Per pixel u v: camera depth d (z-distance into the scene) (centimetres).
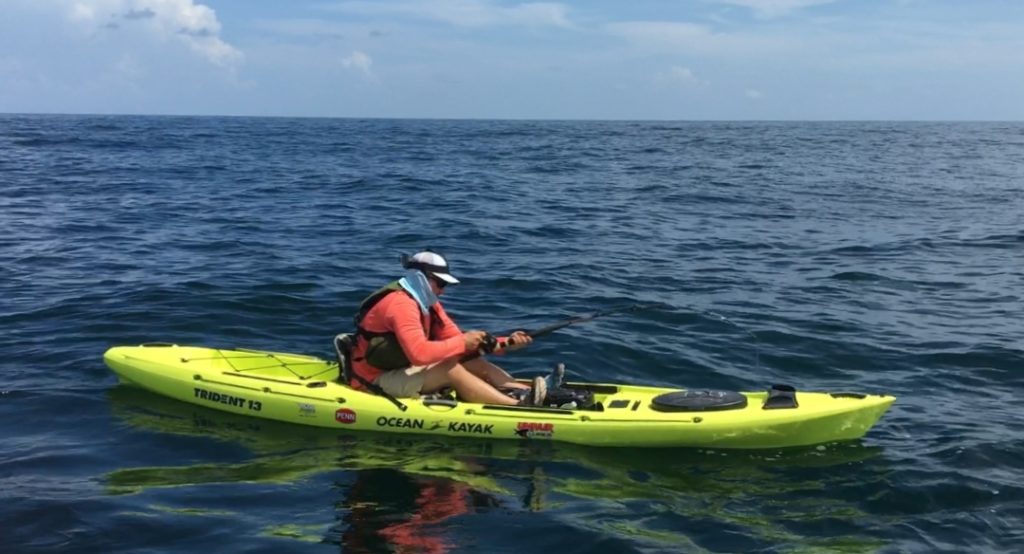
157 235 1337
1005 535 427
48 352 714
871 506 459
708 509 450
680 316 883
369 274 1063
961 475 496
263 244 1274
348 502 445
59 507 432
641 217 1694
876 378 705
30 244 1231
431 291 561
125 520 419
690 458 519
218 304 884
